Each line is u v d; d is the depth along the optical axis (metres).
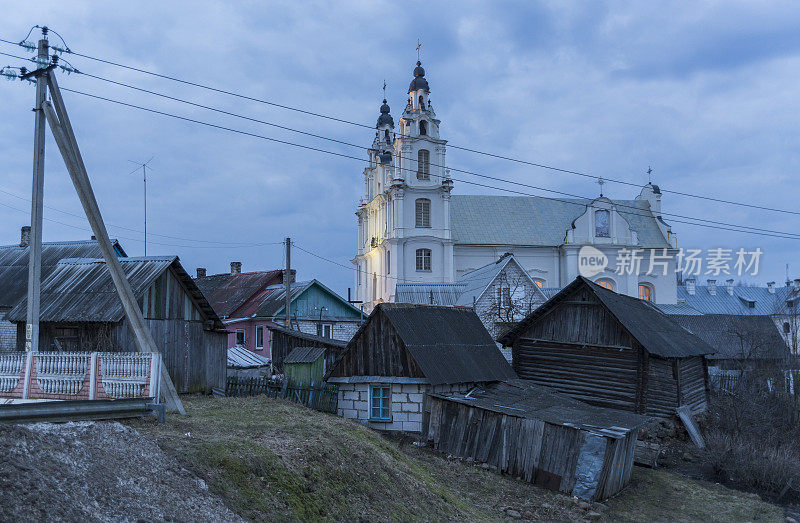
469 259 66.69
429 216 64.44
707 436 29.75
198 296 26.67
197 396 25.92
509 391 26.23
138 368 15.80
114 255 18.50
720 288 87.06
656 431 28.92
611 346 30.38
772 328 53.75
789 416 33.62
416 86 65.81
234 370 36.22
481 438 22.17
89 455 11.10
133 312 18.06
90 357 16.36
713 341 52.62
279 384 26.55
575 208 72.69
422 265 63.62
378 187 72.06
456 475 20.38
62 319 23.11
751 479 24.92
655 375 30.09
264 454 13.69
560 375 32.12
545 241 68.50
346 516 13.38
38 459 10.20
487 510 17.84
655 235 72.00
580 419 22.27
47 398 16.66
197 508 10.97
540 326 33.38
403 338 24.59
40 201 18.91
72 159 18.69
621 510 20.02
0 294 31.38
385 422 24.23
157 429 14.28
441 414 23.33
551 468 20.53
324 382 25.89
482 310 46.53
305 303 48.41
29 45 18.66
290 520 12.13
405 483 16.47
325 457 15.03
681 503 21.56
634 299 37.88
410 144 64.81
